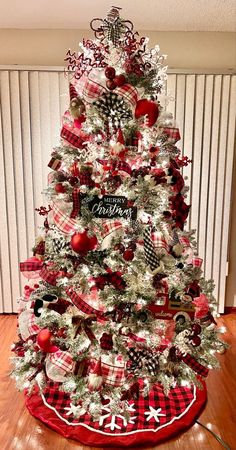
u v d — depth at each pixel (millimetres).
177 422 1735
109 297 1567
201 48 2549
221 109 2574
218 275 2826
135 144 1662
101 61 1620
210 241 2768
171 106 2555
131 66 1620
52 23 2395
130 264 1593
